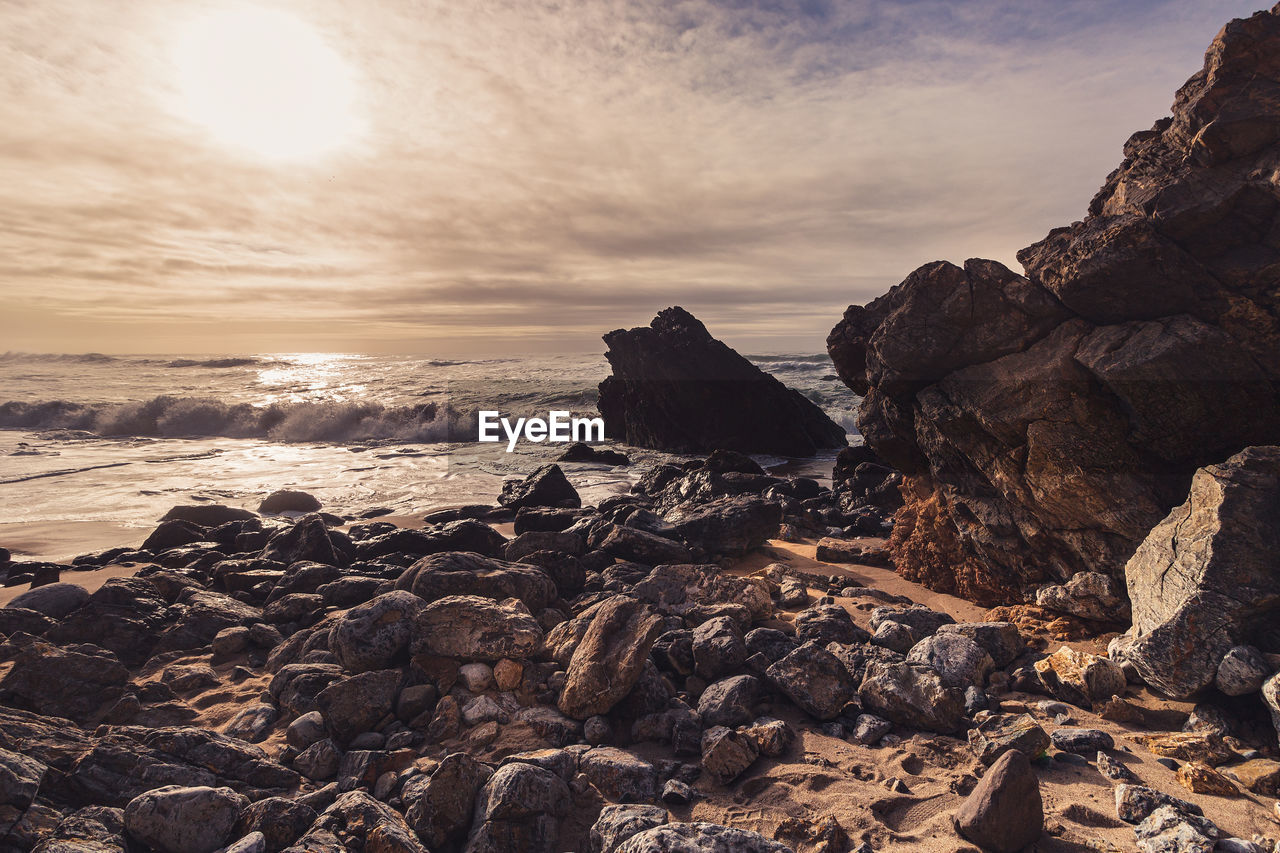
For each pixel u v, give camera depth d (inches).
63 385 1712.6
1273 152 202.8
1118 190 247.0
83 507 575.2
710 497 501.4
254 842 127.3
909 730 176.2
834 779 154.3
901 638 225.0
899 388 282.5
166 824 133.3
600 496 649.0
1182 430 216.2
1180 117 224.2
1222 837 121.4
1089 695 181.6
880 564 352.8
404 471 783.1
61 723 177.0
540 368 2245.3
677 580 282.2
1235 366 205.9
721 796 151.1
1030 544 262.4
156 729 171.6
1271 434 208.8
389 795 156.5
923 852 128.4
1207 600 174.4
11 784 135.2
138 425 1100.5
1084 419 229.6
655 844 114.4
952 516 292.8
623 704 187.2
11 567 362.3
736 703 181.6
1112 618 230.1
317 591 294.5
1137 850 125.4
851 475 633.6
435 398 1385.3
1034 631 243.4
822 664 191.8
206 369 2449.6
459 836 140.6
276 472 765.3
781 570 333.1
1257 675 161.2
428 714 187.3
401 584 268.8
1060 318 242.1
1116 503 227.3
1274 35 201.9
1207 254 214.7
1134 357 214.2
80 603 288.5
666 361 1054.4
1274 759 152.6
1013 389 241.3
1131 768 152.7
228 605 278.4
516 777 140.1
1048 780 151.0
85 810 137.9
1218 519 180.7
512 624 207.8
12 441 979.9
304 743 176.4
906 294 279.3
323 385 1654.8
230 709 199.9
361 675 189.6
